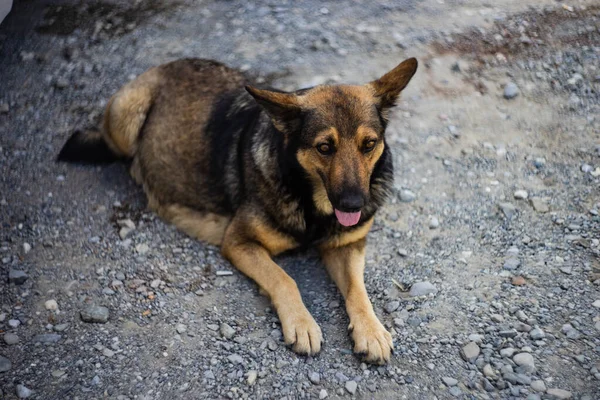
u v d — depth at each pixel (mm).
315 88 1418
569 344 1329
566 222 1592
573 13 2172
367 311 1359
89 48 2004
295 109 1371
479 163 1758
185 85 1652
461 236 1576
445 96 1921
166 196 1629
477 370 1300
